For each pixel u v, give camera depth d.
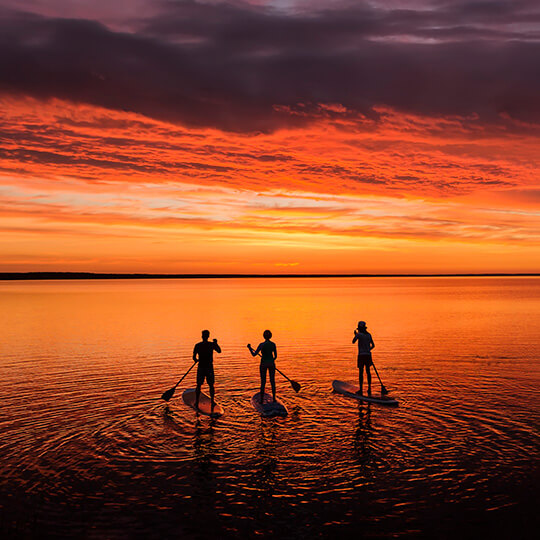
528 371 16.56
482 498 7.25
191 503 7.14
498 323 32.56
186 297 76.00
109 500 7.22
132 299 68.19
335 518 6.72
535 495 7.33
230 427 10.62
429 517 6.73
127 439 9.82
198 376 12.01
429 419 11.12
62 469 8.32
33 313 41.19
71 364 17.86
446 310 45.00
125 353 20.30
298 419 11.21
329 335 26.42
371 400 12.67
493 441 9.63
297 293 97.12
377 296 79.19
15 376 15.84
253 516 6.77
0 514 6.78
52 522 6.59
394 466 8.43
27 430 10.34
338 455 8.95
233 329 29.27
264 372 12.68
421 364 17.91
